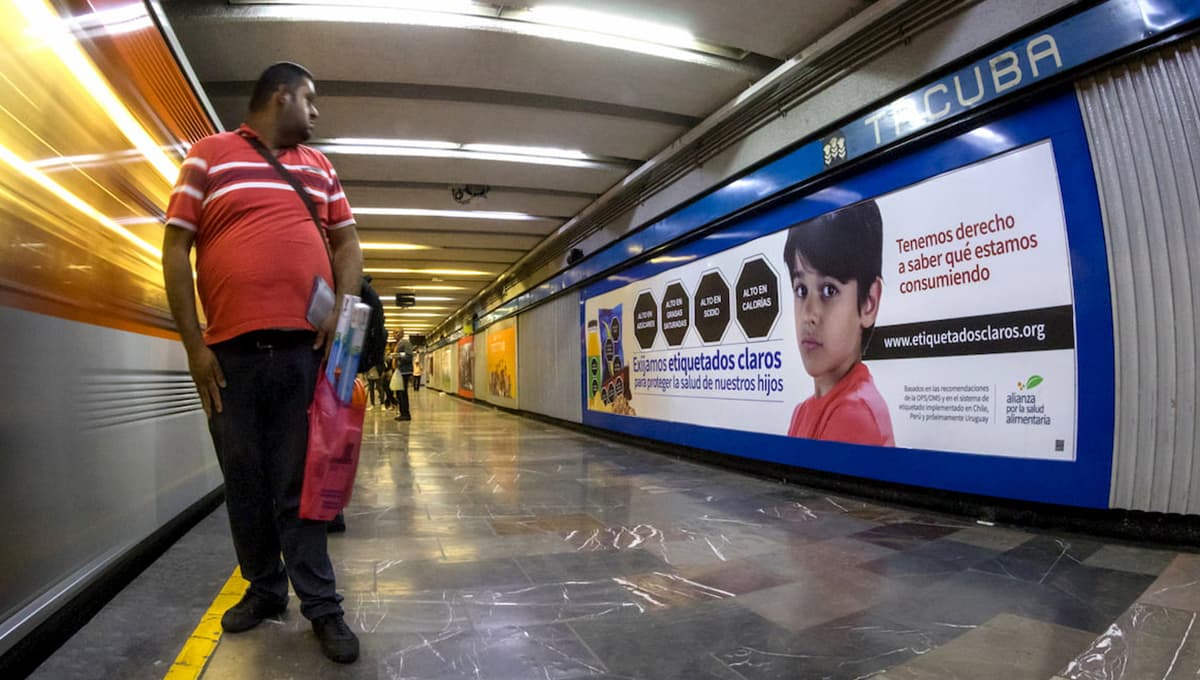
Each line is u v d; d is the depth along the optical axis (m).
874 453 4.44
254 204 2.11
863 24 4.18
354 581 2.87
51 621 2.14
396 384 13.11
